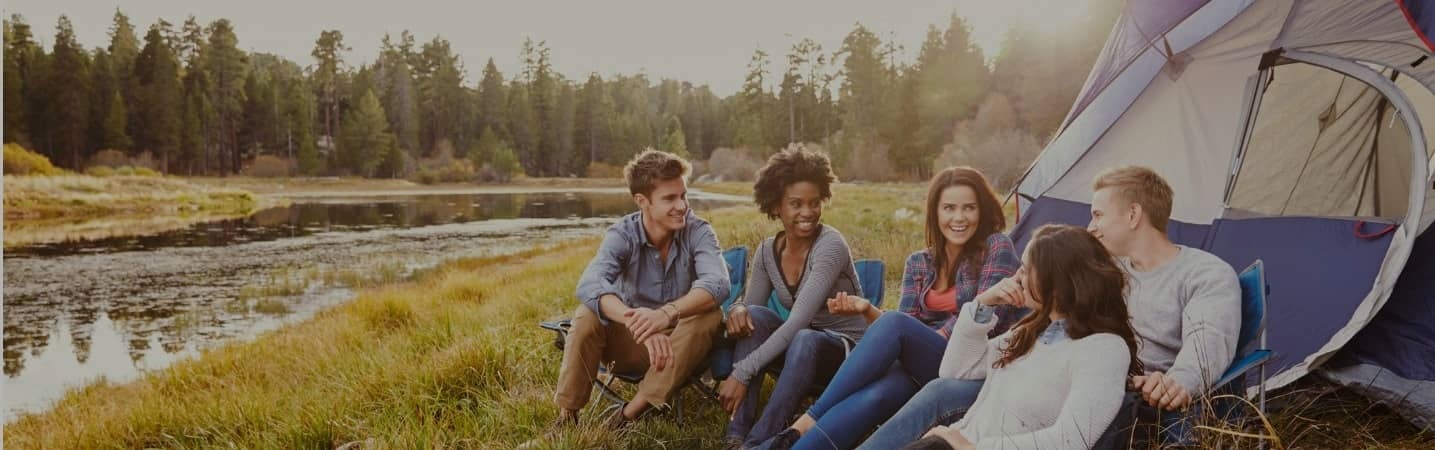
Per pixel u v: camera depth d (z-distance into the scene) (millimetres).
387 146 78812
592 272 3219
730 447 2902
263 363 6512
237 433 4148
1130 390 2350
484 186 76250
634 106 110875
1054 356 2221
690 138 104125
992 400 2316
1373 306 2965
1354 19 3561
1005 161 40469
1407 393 2885
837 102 80750
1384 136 3793
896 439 2416
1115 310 2189
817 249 3260
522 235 21906
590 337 3156
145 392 6133
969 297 3131
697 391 3752
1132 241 2686
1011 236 5145
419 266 15031
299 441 3689
